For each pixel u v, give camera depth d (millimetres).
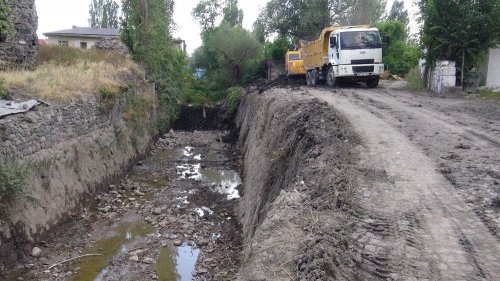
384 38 21062
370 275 4488
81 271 9641
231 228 12117
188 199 14977
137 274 9602
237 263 9820
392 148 8625
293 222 5582
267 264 4707
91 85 16625
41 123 11688
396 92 18516
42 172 11398
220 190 16156
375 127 10477
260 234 5457
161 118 27000
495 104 14516
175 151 23719
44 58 20641
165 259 10367
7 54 16797
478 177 6941
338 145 8578
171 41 29797
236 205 14055
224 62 42719
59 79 15391
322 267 4434
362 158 8000
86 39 42156
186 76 36688
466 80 18891
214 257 10352
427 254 4801
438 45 18484
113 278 9375
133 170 18938
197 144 25688
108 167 16250
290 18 40406
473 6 18109
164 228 12258
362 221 5590
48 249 10461
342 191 6406
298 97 15641
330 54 21125
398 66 30469
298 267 4578
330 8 39250
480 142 9055
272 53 39594
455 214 5711
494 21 17641
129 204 14297
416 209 5887
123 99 19438
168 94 29047
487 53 18859
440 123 11055
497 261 4625
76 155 13711
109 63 22188
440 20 18328
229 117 31469
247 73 40531
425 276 4402
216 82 43094
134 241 11375
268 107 16438
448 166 7508
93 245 11031
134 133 20547
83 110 14734
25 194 9930
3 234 9273
